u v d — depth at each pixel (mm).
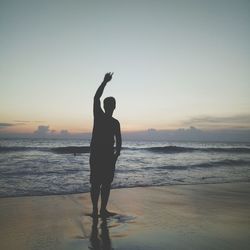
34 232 3578
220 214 4684
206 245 3076
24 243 3156
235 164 17500
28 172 11070
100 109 4184
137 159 20969
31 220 4191
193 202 5738
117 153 4340
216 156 26703
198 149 35906
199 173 12219
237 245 3092
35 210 4875
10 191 7012
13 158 19781
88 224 3959
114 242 3186
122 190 7211
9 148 29125
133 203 5562
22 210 4871
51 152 28203
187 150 35062
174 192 6977
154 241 3215
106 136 4227
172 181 9484
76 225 3914
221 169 14312
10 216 4434
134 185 8352
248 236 3434
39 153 26609
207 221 4184
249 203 5770
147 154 28594
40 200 5816
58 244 3121
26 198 6035
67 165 14414
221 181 9797
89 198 6086
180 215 4562
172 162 18219
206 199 6117
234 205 5531
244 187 8102
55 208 5047
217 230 3684
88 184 8242
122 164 16188
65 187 7688
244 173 12531
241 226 3918
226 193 6992
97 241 3221
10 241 3227
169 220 4215
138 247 3010
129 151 32812
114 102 4293
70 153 27438
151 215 4539
